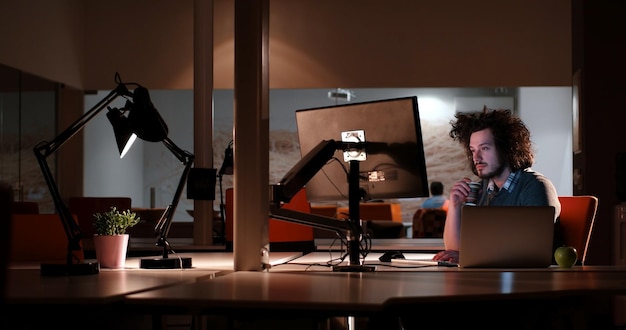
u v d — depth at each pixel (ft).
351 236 8.09
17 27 23.40
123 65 27.37
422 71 26.66
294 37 26.96
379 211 25.72
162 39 27.30
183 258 8.17
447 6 26.66
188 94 33.83
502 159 10.30
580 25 19.39
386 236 24.86
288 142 35.14
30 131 24.62
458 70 26.55
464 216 7.96
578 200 10.54
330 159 8.69
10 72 23.25
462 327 7.77
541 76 26.43
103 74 27.48
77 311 5.18
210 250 12.39
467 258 7.94
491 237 7.95
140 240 15.89
